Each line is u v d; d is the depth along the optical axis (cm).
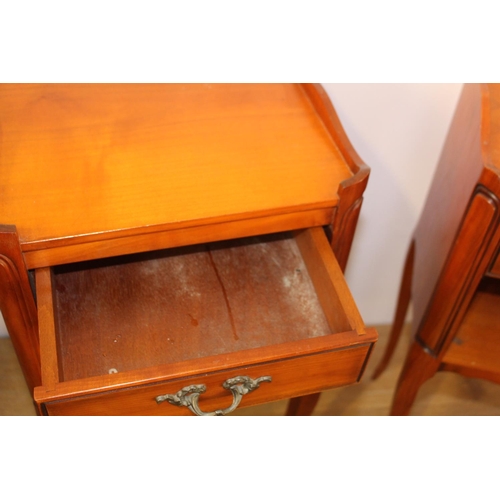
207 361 69
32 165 78
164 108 89
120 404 70
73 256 73
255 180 80
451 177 103
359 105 112
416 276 116
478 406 135
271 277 89
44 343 69
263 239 94
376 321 154
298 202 78
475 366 102
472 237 86
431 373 106
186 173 80
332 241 85
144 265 89
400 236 137
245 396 77
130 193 76
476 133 91
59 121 84
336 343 72
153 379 67
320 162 84
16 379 122
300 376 76
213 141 85
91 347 79
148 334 81
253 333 82
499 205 81
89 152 80
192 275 88
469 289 92
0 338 127
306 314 85
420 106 113
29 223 71
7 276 71
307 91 94
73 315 82
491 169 80
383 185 126
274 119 89
